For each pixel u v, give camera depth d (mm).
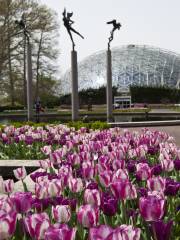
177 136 23172
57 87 72875
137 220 4664
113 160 6375
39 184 4371
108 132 11625
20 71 63219
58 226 2738
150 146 9109
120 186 4023
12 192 5078
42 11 61625
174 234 4609
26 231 3723
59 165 7078
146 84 123062
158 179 4559
